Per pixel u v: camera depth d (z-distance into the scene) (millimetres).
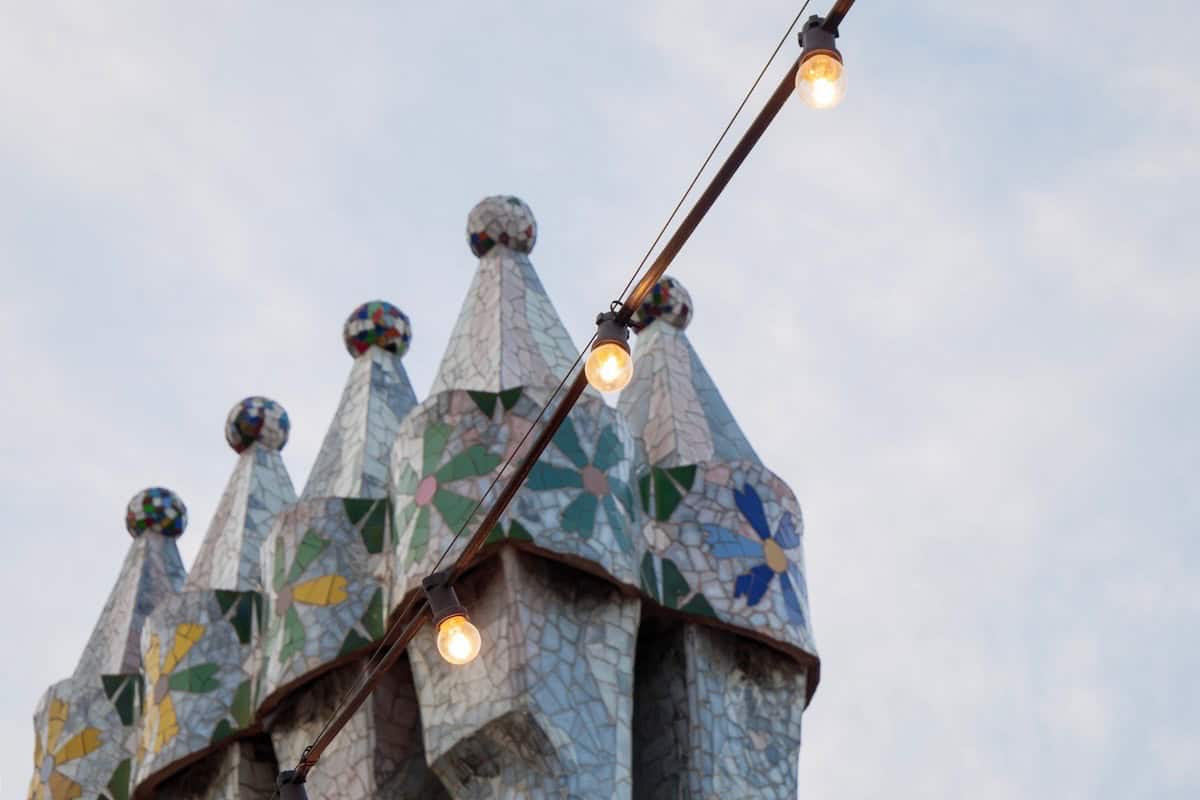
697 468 28344
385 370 31328
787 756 27125
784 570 28031
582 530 25938
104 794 30531
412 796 26375
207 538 32062
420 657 25922
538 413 26719
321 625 26938
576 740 24984
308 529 27688
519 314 28875
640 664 27422
